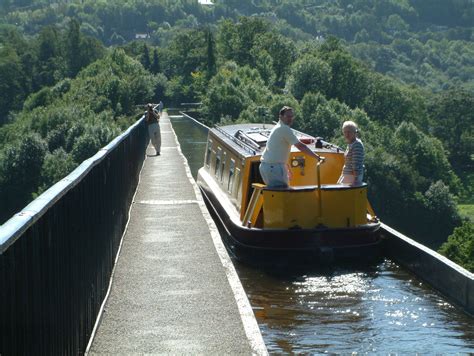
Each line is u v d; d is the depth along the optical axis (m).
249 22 167.38
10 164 105.81
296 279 13.77
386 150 128.00
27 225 5.75
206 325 9.76
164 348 8.95
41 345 6.33
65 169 98.12
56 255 7.03
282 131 14.81
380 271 14.19
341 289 13.05
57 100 140.50
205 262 12.98
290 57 160.50
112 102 135.00
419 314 11.56
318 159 14.82
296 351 10.12
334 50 160.75
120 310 10.40
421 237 111.81
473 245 58.91
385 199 111.62
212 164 22.98
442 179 134.00
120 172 14.93
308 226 14.83
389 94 156.25
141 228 16.11
